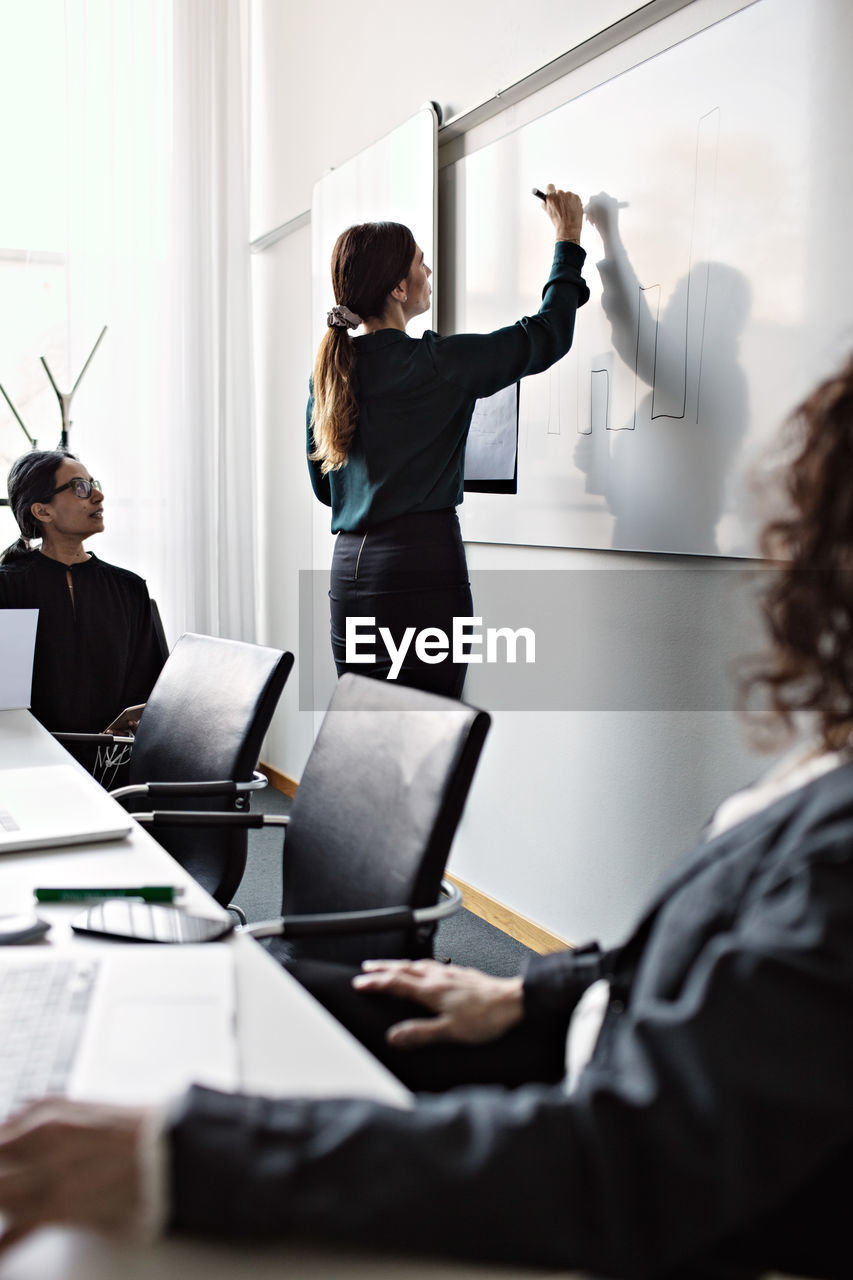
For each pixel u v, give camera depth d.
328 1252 0.62
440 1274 0.60
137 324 4.50
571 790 2.79
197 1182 0.58
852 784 0.64
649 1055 0.60
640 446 2.46
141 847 1.39
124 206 4.45
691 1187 0.56
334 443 2.48
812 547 0.67
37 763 1.85
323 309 4.04
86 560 2.76
